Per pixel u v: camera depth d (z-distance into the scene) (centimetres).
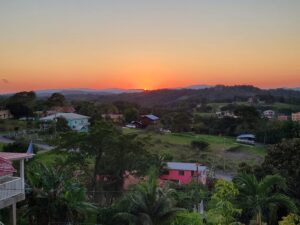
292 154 3109
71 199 2275
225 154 6862
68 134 3131
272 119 9994
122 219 2417
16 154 2005
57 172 2444
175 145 7269
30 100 10762
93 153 3170
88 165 3497
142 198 2161
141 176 3322
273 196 2241
